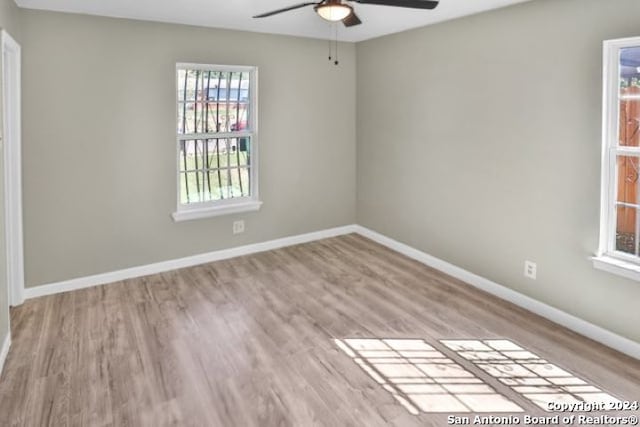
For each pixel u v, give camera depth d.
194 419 2.25
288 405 2.36
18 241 3.55
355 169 5.55
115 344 2.98
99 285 4.03
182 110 4.36
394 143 4.83
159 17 3.88
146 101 4.07
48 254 3.78
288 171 5.05
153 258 4.32
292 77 4.89
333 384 2.55
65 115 3.71
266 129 4.82
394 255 4.84
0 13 2.76
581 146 3.02
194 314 3.44
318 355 2.86
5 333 2.81
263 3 3.56
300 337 3.09
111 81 3.88
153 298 3.74
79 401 2.38
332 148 5.32
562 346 2.96
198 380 2.58
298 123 5.02
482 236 3.87
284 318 3.38
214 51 4.36
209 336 3.10
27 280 3.71
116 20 3.84
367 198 5.39
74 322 3.30
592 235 3.01
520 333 3.14
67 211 3.82
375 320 3.35
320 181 5.30
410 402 2.39
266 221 4.99
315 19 4.12
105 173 3.96
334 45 5.12
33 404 2.35
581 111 2.99
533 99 3.30
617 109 2.84
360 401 2.39
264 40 4.64
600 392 2.47
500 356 2.84
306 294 3.83
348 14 2.70
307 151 5.14
